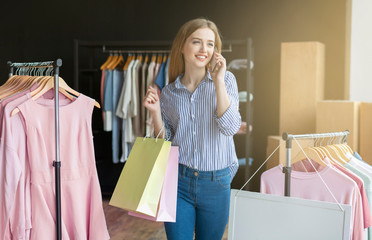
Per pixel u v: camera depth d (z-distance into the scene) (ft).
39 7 19.67
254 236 5.91
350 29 16.66
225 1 18.11
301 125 16.07
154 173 6.54
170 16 18.60
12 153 6.83
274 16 17.76
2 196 6.79
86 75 17.94
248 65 15.28
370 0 15.64
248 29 17.99
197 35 6.97
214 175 7.00
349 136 13.69
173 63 7.43
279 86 17.88
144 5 18.79
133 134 16.20
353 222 6.64
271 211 5.83
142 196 6.33
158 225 13.94
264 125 18.13
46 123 7.32
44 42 19.70
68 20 19.47
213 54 7.12
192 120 7.09
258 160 18.19
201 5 18.31
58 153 7.16
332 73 17.22
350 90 16.15
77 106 7.70
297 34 17.56
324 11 17.24
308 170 7.48
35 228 7.16
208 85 7.04
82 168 7.76
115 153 16.42
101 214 7.83
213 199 7.04
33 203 7.17
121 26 19.03
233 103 6.97
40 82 7.58
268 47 17.89
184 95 7.16
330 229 5.44
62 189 7.55
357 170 7.38
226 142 7.14
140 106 16.21
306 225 5.59
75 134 7.67
